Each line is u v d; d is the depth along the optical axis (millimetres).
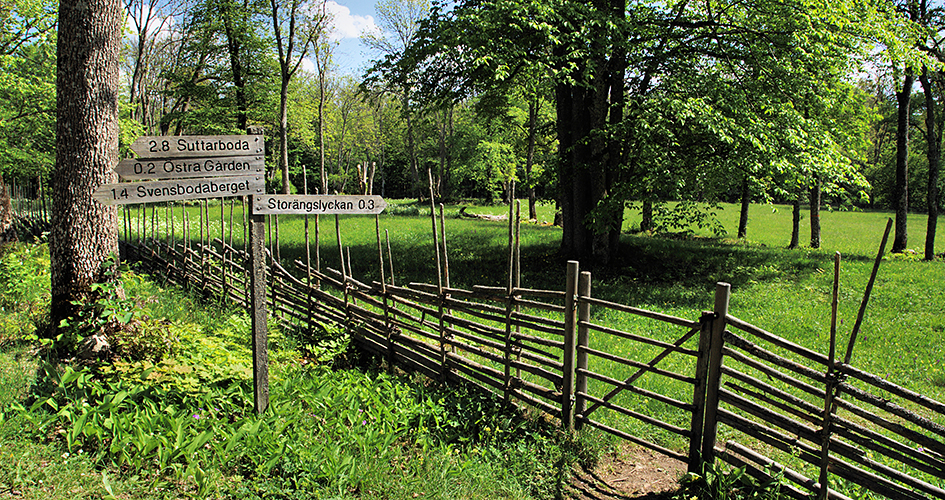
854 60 13914
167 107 39656
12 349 5738
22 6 15836
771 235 27703
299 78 39531
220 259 8922
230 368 5117
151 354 5449
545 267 14430
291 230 22172
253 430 4172
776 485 3855
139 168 4191
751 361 4016
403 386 5633
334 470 3918
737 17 13922
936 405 3223
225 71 32406
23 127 17406
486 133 48469
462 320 5746
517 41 12680
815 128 13547
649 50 13719
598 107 13992
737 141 12375
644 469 4773
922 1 17766
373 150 60531
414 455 4488
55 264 5984
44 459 3748
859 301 11008
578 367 5102
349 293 6801
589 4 13062
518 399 5598
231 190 4520
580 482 4516
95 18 5855
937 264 15680
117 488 3531
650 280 13375
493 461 4559
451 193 60062
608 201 13523
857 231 30312
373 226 24312
